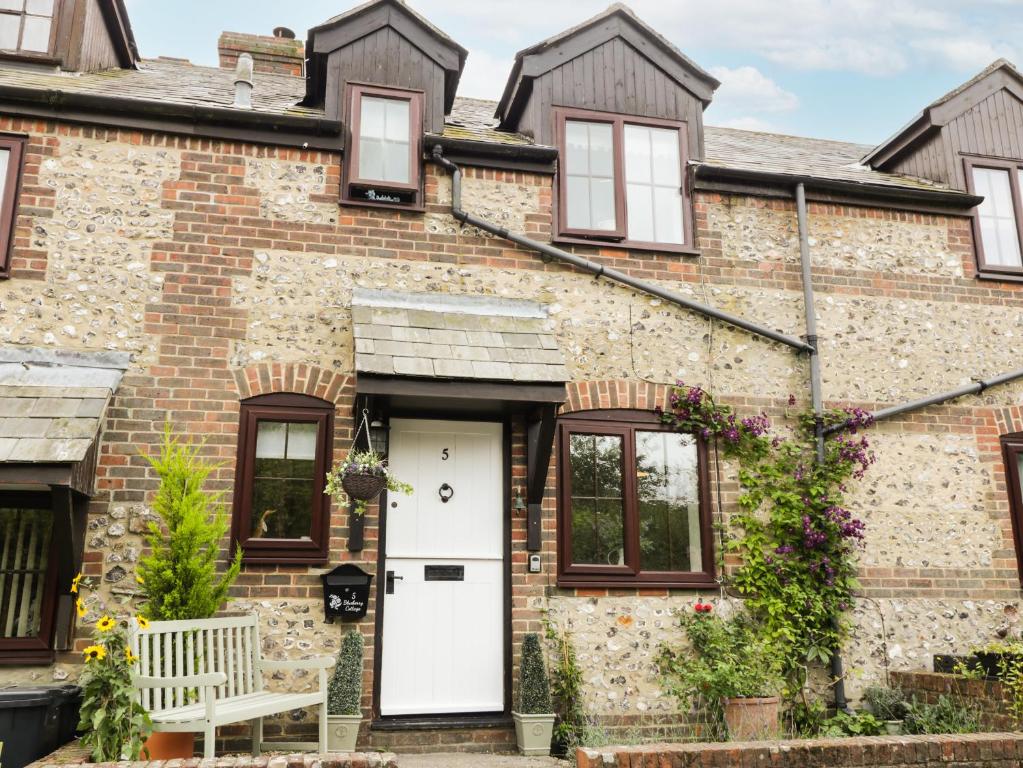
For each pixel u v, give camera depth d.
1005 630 6.80
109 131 6.23
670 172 7.37
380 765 3.60
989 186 8.08
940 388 7.34
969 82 8.21
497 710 6.00
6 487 5.56
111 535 5.55
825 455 6.89
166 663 4.66
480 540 6.27
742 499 6.65
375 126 6.77
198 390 5.92
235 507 5.78
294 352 6.14
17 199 5.97
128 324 5.93
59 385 5.56
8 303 5.78
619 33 7.50
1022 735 4.26
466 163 6.82
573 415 6.55
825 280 7.36
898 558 6.86
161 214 6.16
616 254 6.99
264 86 8.28
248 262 6.22
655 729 5.95
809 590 6.50
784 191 7.42
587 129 7.27
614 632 6.19
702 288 7.08
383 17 6.97
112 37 7.98
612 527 6.48
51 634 5.35
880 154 8.88
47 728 4.49
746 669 5.71
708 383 6.87
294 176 6.46
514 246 6.75
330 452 6.02
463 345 5.99
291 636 5.66
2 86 5.95
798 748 3.93
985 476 7.24
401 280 6.47
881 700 6.30
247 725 5.42
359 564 5.89
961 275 7.67
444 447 6.39
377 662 5.83
